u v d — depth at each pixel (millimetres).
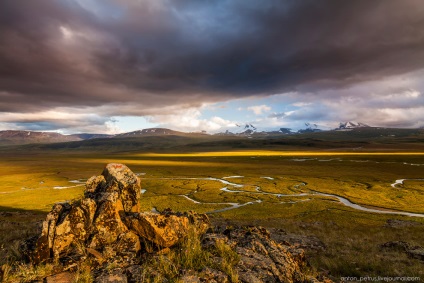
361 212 63750
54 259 9648
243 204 75562
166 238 11305
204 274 9570
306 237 28094
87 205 11055
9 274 8898
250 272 10320
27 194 89188
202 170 158250
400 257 21234
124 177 13297
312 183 108438
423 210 65375
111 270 9305
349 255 21500
